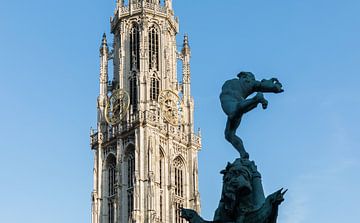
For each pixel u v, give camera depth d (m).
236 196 13.80
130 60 127.50
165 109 123.56
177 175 122.50
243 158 14.52
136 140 117.81
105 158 122.94
